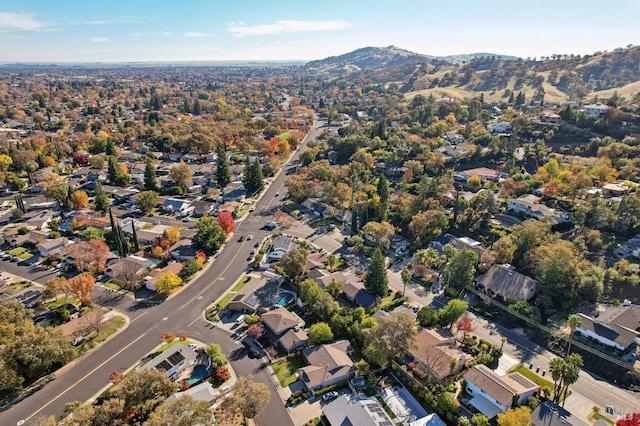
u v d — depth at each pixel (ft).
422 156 580.71
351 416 197.16
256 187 567.59
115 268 349.20
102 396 221.66
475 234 402.31
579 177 416.46
